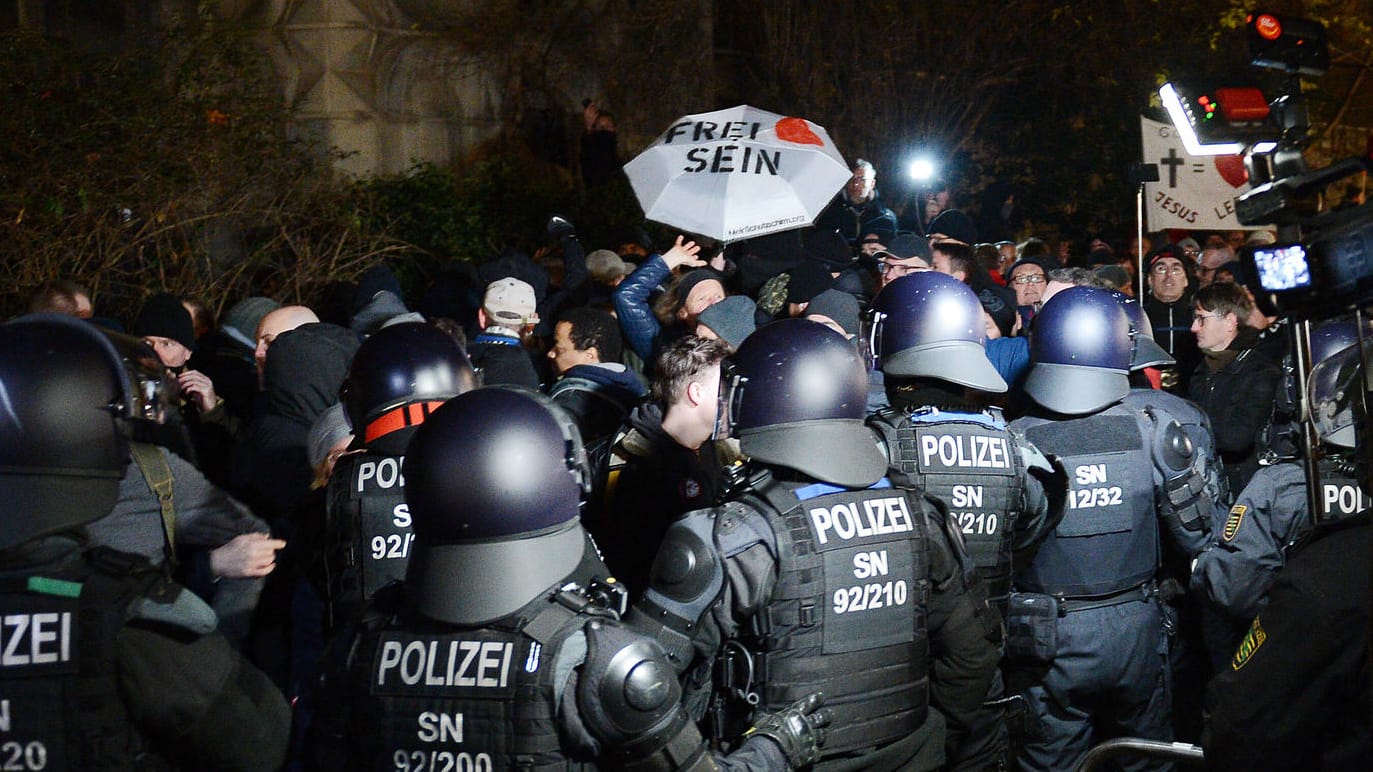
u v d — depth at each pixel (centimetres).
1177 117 275
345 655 247
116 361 235
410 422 335
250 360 606
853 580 283
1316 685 228
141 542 316
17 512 219
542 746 226
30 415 220
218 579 343
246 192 838
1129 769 434
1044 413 426
